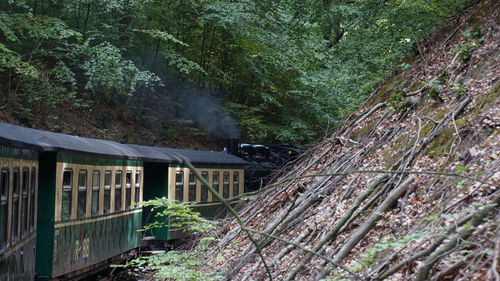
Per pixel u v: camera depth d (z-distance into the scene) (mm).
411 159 9820
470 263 6004
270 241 10500
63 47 23172
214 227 10547
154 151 17141
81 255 12023
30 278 9531
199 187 18938
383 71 17109
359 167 11180
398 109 12336
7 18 19094
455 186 7996
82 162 11898
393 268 6750
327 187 11039
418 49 15461
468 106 10219
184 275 8797
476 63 11711
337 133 14078
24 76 20344
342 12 21547
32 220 9617
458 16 14961
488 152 8359
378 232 8344
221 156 21359
